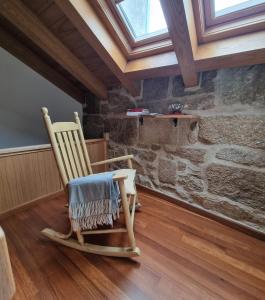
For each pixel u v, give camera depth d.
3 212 1.83
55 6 1.57
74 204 1.30
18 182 1.92
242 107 1.52
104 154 2.78
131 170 1.79
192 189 1.94
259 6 1.30
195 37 1.50
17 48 2.13
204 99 1.73
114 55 1.88
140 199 2.22
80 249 1.44
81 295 1.12
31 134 2.96
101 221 1.34
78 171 1.71
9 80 2.36
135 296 1.11
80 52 2.05
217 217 1.78
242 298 1.10
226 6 1.42
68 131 1.70
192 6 1.35
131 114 2.07
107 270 1.28
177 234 1.62
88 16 1.55
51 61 2.36
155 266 1.31
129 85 2.17
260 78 1.41
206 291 1.14
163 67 1.78
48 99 2.78
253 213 1.57
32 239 1.57
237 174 1.61
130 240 1.36
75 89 2.87
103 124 2.82
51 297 1.10
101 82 2.52
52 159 2.18
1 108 2.52
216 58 1.47
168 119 2.02
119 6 1.62
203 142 1.79
